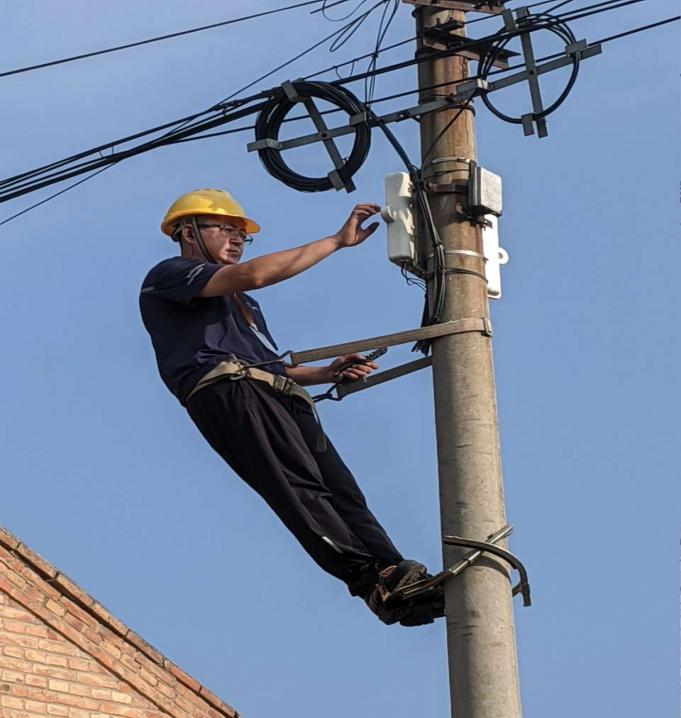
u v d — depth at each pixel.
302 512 9.48
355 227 9.62
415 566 9.15
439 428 9.12
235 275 9.63
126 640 16.22
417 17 10.08
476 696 8.56
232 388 9.63
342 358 10.30
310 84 10.34
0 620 15.57
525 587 8.88
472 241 9.45
